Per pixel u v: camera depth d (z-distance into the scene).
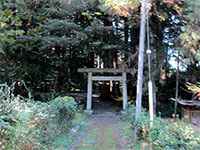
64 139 9.84
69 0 16.53
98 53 18.91
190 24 13.65
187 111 14.98
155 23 15.98
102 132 12.00
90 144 10.05
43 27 16.53
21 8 15.98
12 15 15.59
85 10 16.88
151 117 9.64
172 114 16.50
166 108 17.38
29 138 6.45
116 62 19.20
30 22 16.91
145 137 9.45
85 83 19.52
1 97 5.99
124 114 15.23
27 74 17.83
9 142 5.69
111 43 17.75
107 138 10.95
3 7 15.08
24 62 17.67
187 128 7.98
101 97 20.52
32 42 16.64
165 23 15.95
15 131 5.79
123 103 17.02
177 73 16.84
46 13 16.84
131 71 16.98
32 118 7.09
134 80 17.59
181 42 14.18
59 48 17.95
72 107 12.46
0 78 17.14
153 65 16.14
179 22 15.70
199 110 14.92
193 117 14.87
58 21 16.20
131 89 18.69
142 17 10.77
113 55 19.12
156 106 17.14
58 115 10.15
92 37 17.22
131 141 10.21
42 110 8.41
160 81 17.44
